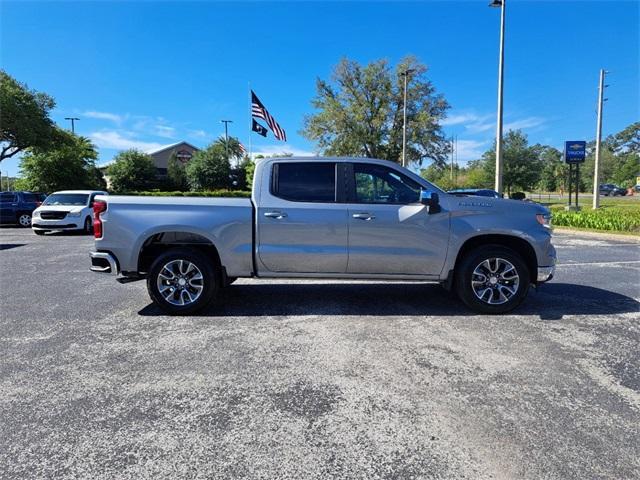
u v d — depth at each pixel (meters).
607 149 94.56
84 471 2.45
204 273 5.38
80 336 4.68
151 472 2.44
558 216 18.14
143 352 4.21
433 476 2.40
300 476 2.41
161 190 60.22
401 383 3.54
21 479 2.38
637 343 4.43
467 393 3.37
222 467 2.49
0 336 4.68
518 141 36.91
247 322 5.13
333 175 5.41
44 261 9.90
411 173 5.45
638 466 2.48
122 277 5.49
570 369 3.80
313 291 6.70
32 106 35.81
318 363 3.94
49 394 3.36
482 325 4.99
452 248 5.32
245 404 3.21
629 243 12.91
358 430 2.86
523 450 2.64
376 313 5.49
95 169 55.62
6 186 68.56
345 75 46.56
